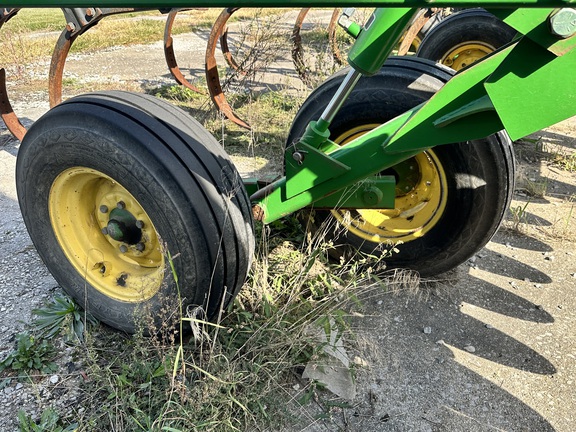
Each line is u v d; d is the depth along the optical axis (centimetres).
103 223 236
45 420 192
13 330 242
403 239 280
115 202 226
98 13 392
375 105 268
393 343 243
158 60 862
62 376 217
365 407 209
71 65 811
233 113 494
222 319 228
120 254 238
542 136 516
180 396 188
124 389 203
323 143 246
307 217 293
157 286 219
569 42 161
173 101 606
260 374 208
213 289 209
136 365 209
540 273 300
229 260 207
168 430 177
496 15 164
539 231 345
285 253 295
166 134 198
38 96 636
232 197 207
